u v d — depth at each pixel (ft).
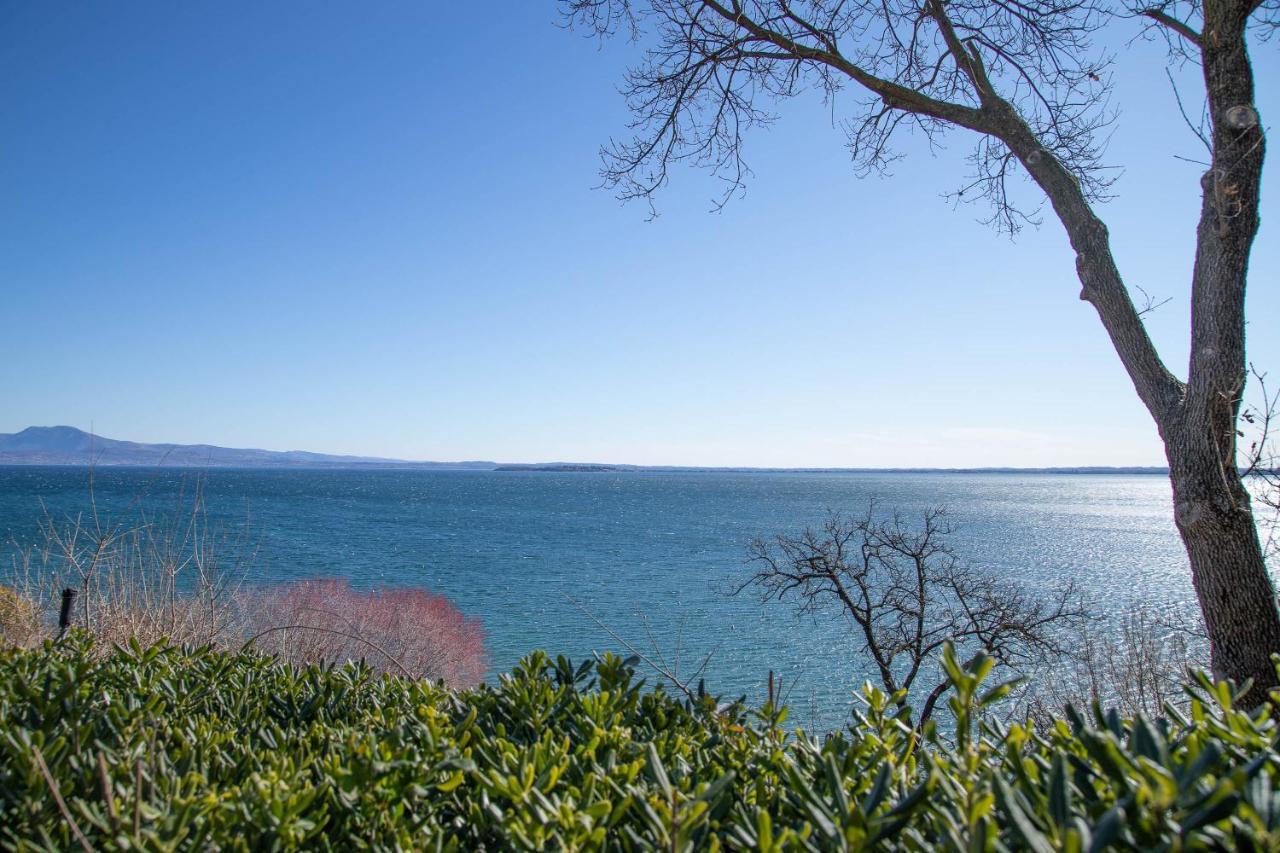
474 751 6.30
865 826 3.91
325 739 7.09
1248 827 3.46
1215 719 5.05
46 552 23.89
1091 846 3.15
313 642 32.99
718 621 87.51
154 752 5.80
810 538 37.09
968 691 4.71
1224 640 14.37
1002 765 5.12
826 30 21.33
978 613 34.37
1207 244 14.69
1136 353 16.11
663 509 335.47
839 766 5.79
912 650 33.09
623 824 5.24
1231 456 14.57
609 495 483.10
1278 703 5.82
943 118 19.74
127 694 7.65
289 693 8.84
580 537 206.59
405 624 58.59
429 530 218.18
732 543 190.08
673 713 8.00
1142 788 3.53
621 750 6.46
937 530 40.29
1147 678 27.48
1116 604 94.73
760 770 6.23
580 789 5.34
